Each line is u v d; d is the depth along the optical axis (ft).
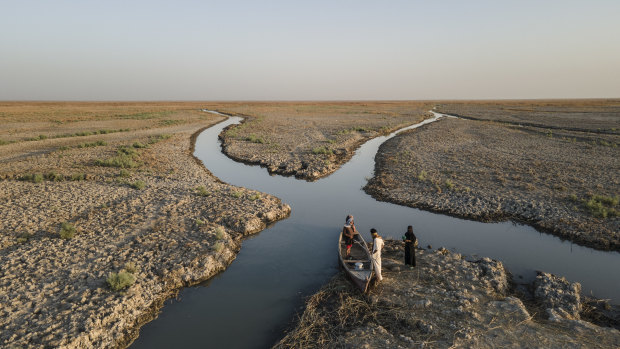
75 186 61.16
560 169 73.77
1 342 24.12
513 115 234.38
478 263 35.68
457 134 136.77
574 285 31.01
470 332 25.02
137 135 136.15
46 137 124.36
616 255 38.47
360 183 70.90
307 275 35.45
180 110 325.42
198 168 80.84
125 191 58.75
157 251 37.78
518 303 28.45
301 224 48.96
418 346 24.18
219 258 37.42
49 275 32.60
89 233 41.78
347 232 39.27
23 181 63.67
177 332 27.22
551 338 24.17
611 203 50.57
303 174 76.48
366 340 25.07
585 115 224.53
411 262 35.04
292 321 28.50
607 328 25.16
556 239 42.91
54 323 26.32
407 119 218.79
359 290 31.50
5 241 38.63
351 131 152.76
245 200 55.06
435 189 61.21
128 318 28.17
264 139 127.95
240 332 27.25
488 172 71.87
